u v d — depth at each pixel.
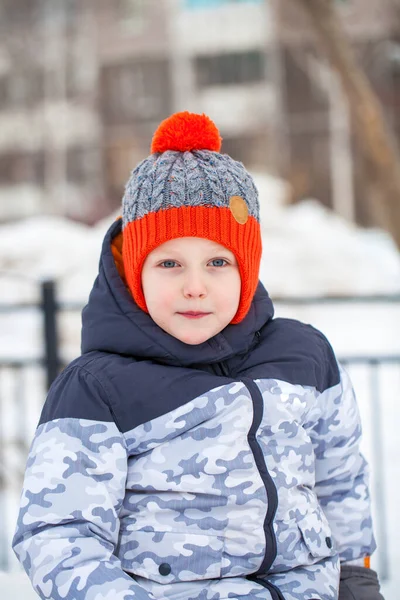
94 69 20.98
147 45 20.53
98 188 20.75
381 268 7.41
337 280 6.97
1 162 21.42
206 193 1.31
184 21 20.28
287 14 18.83
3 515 2.97
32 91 21.34
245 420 1.29
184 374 1.31
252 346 1.44
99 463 1.23
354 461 1.50
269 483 1.28
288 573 1.29
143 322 1.34
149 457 1.27
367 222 18.70
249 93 19.89
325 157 19.11
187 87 20.34
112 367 1.30
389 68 17.59
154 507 1.25
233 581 1.24
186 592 1.22
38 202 20.89
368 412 4.16
